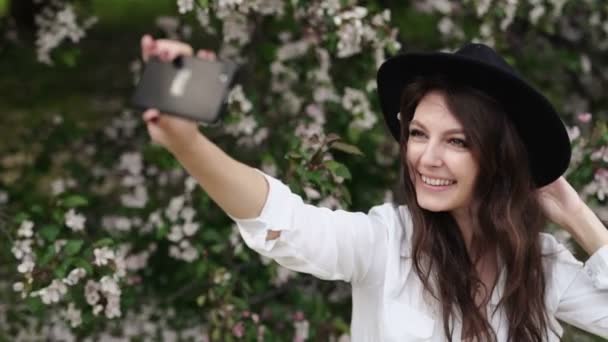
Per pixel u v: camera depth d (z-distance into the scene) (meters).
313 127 3.07
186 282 3.57
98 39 7.27
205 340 3.17
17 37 4.21
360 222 1.69
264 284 3.26
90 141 4.10
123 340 3.44
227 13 2.90
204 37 3.60
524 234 1.71
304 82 3.35
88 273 2.70
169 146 1.30
